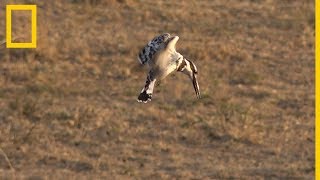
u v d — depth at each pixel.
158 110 96.19
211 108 97.94
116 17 127.19
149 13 129.50
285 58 118.56
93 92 101.06
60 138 86.88
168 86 103.00
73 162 80.94
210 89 103.75
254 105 100.38
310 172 81.81
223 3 137.62
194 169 81.00
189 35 124.06
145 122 92.69
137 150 85.38
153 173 78.44
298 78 111.94
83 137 87.44
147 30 124.75
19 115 91.50
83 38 118.81
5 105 94.38
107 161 81.50
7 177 75.56
